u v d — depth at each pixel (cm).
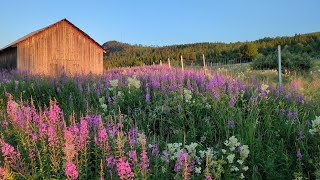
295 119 695
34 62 2530
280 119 709
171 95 891
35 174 446
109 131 545
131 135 573
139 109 802
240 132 635
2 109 857
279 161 559
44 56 2577
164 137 696
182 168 456
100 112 762
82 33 2762
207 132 651
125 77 1328
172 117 776
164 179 475
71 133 493
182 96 833
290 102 858
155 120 748
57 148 497
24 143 505
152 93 967
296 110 730
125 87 992
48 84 1193
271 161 533
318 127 582
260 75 1938
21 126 552
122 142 495
